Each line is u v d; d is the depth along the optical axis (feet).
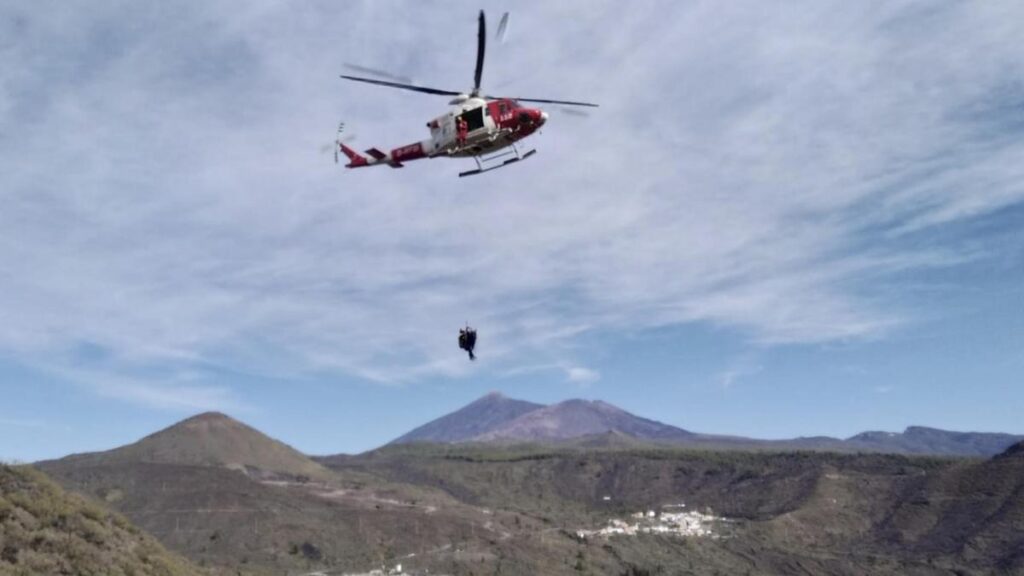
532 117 93.97
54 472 421.59
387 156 107.14
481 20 91.61
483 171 95.25
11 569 80.12
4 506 91.09
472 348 100.17
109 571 87.92
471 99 96.27
